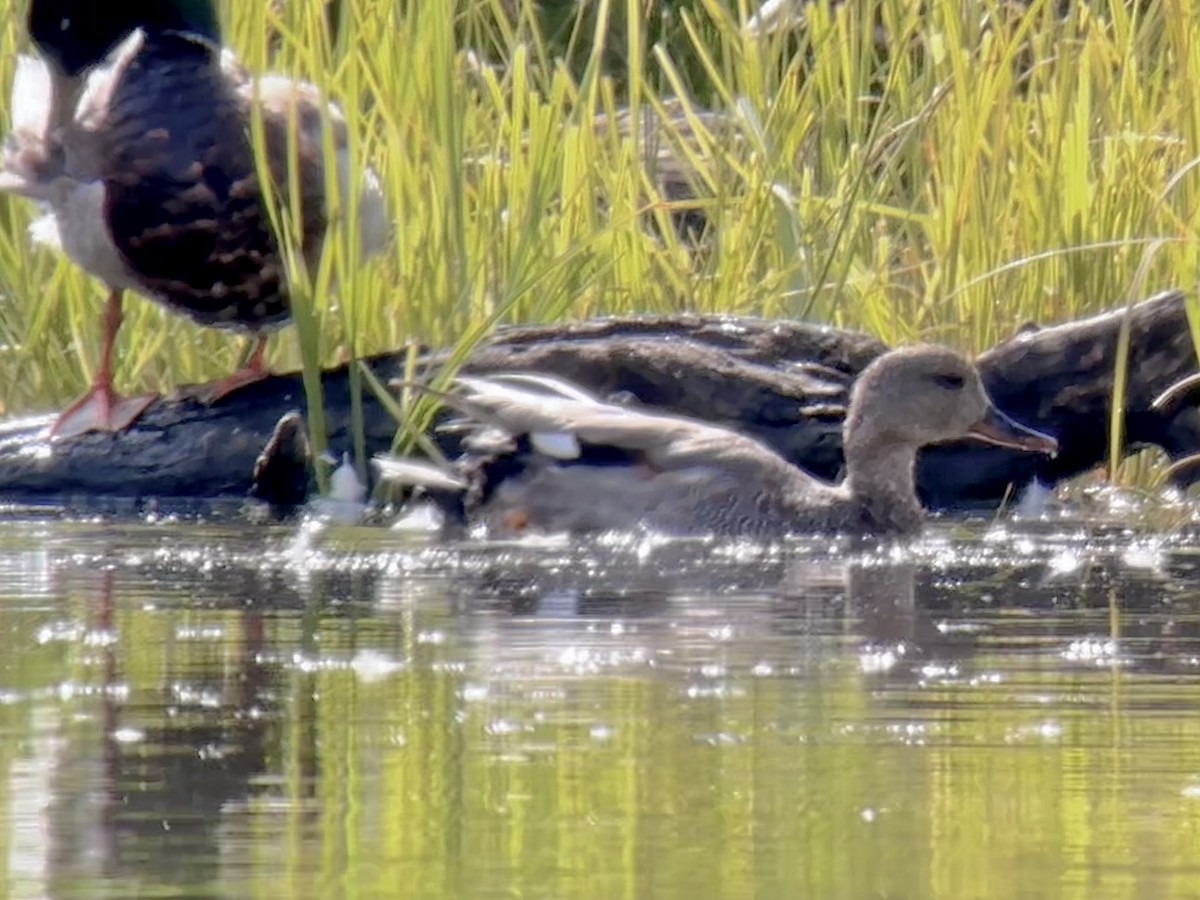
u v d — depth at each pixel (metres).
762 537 11.52
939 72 14.64
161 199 12.41
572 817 5.76
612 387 12.91
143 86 12.57
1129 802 5.90
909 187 15.58
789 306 14.19
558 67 14.38
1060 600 9.22
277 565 10.30
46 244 13.53
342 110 13.98
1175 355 12.99
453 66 13.36
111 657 7.89
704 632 8.43
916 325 13.88
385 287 13.68
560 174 14.51
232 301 12.79
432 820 5.74
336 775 6.20
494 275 13.71
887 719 6.89
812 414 12.81
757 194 14.23
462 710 7.02
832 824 5.69
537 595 9.41
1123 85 13.98
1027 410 13.07
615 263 14.16
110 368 13.16
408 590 9.55
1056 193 13.84
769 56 15.23
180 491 12.91
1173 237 12.55
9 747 6.51
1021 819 5.73
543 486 11.73
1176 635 8.32
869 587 9.66
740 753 6.45
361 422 12.70
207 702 7.12
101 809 5.84
